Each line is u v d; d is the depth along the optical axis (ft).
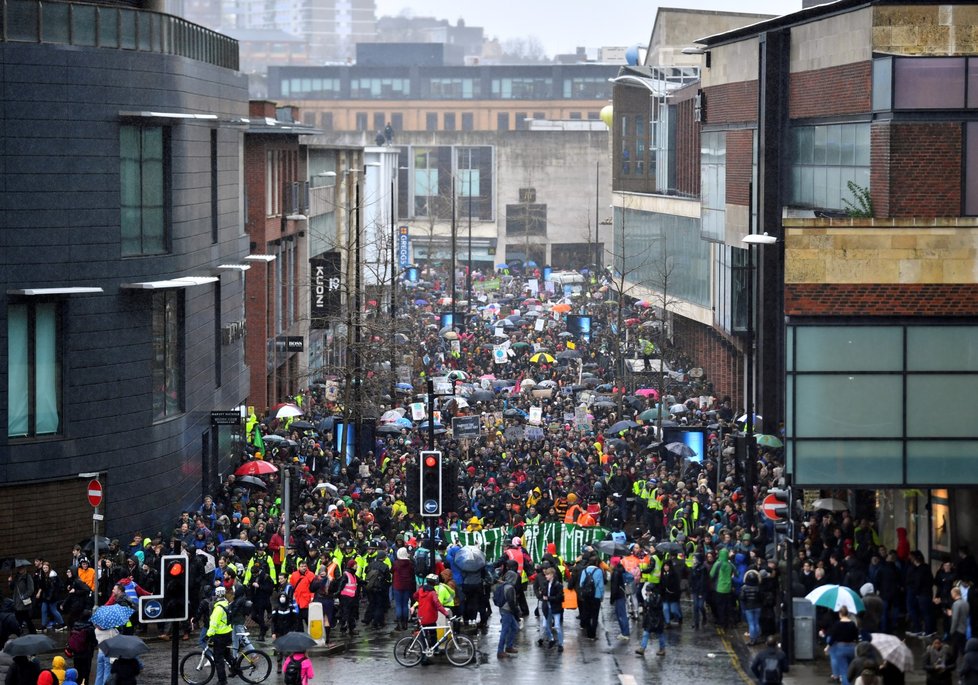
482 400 437.99
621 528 304.71
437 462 248.93
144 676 207.51
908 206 297.94
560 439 384.47
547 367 514.68
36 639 179.93
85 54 278.26
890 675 178.60
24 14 271.08
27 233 271.28
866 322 250.37
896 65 295.69
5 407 269.64
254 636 241.35
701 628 245.24
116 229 285.84
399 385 467.11
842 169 335.88
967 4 296.71
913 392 250.78
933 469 250.78
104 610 194.80
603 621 253.65
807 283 250.37
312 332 561.02
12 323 271.28
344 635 241.14
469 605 242.78
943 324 249.75
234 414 339.57
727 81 446.19
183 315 316.81
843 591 202.59
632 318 610.65
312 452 358.43
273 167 473.67
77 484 280.31
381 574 247.09
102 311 284.41
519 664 217.56
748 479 283.59
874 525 300.81
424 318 651.66
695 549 259.39
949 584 226.99
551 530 278.46
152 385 299.38
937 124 295.89
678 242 603.67
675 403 453.58
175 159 306.76
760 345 392.47
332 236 628.69
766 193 386.32
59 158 275.18
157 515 301.22
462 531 279.28
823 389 250.98
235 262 377.71
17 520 271.69
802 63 369.71
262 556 239.30
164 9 330.75
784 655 186.50
